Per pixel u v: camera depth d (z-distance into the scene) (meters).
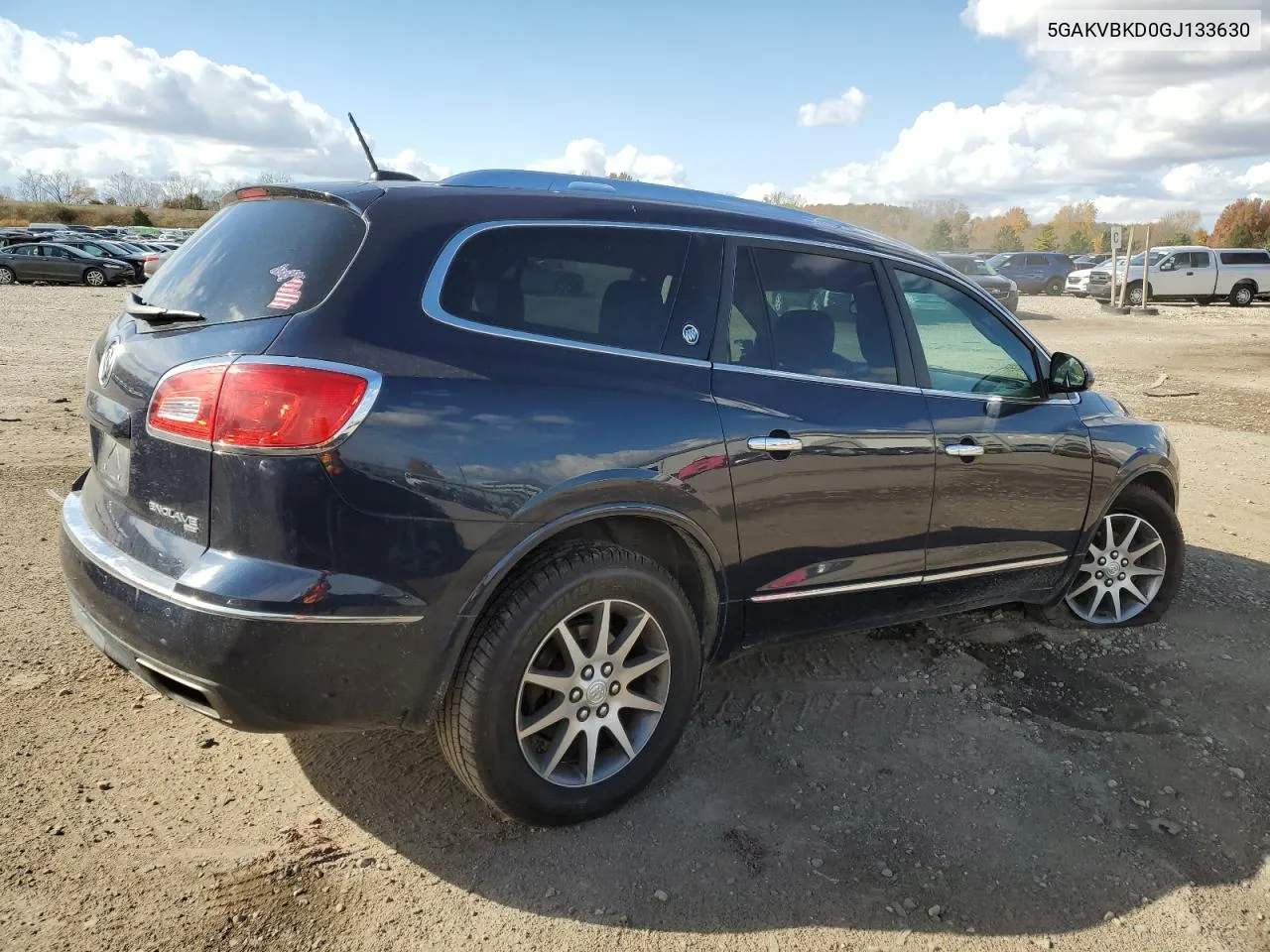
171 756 3.04
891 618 3.61
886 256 3.55
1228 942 2.47
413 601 2.38
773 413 3.03
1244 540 5.97
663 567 2.93
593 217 2.87
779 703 3.59
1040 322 24.86
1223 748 3.43
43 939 2.24
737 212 3.23
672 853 2.70
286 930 2.34
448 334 2.51
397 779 2.98
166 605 2.31
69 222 85.00
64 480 6.02
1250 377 14.34
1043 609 4.45
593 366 2.72
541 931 2.38
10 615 3.97
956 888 2.62
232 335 2.41
